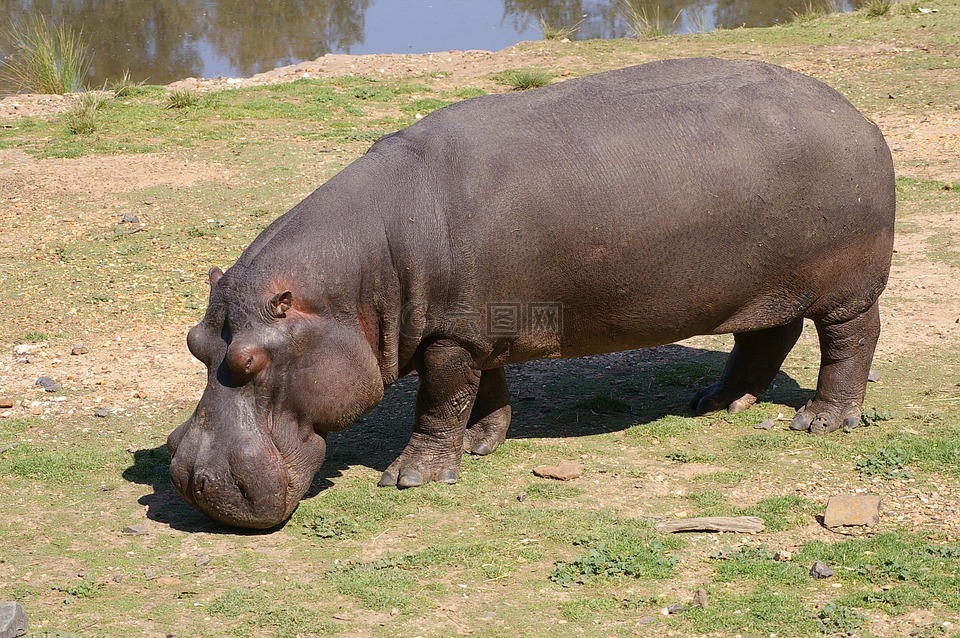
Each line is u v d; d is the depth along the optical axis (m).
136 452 18.75
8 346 24.27
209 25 72.50
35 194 35.00
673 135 16.97
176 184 35.94
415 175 16.47
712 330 18.20
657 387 21.73
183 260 29.91
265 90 47.34
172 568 14.55
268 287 15.38
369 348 16.20
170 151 39.31
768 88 17.78
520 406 20.92
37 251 30.48
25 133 42.12
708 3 74.69
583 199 16.50
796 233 17.58
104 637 12.68
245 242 31.27
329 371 15.63
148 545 15.25
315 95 46.53
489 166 16.41
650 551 14.62
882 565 13.95
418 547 15.07
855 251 18.14
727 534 15.24
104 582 14.11
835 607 13.00
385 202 16.27
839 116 17.83
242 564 14.65
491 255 16.36
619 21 70.69
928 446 17.83
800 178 17.34
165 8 77.69
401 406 21.12
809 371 22.14
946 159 37.53
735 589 13.64
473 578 14.10
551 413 20.47
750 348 20.17
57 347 24.22
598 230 16.59
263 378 15.24
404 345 16.62
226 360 15.41
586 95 17.45
